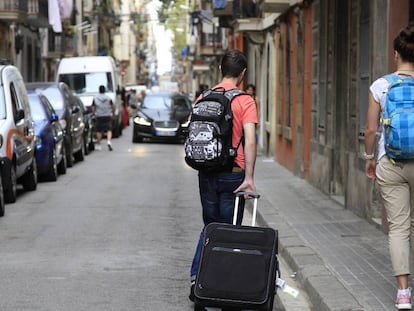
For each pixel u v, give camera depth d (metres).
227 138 8.31
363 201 13.91
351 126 14.70
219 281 7.83
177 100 39.94
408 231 7.92
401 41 7.89
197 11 64.50
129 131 52.66
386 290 8.87
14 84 17.94
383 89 7.84
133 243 12.52
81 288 9.63
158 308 8.79
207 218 8.66
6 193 16.83
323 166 17.81
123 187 20.17
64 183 21.02
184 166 26.34
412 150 7.55
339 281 9.20
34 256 11.48
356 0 14.24
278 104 26.47
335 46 16.86
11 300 9.05
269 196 17.36
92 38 88.75
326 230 12.96
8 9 43.28
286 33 24.53
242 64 8.66
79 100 30.30
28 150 18.25
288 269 10.66
